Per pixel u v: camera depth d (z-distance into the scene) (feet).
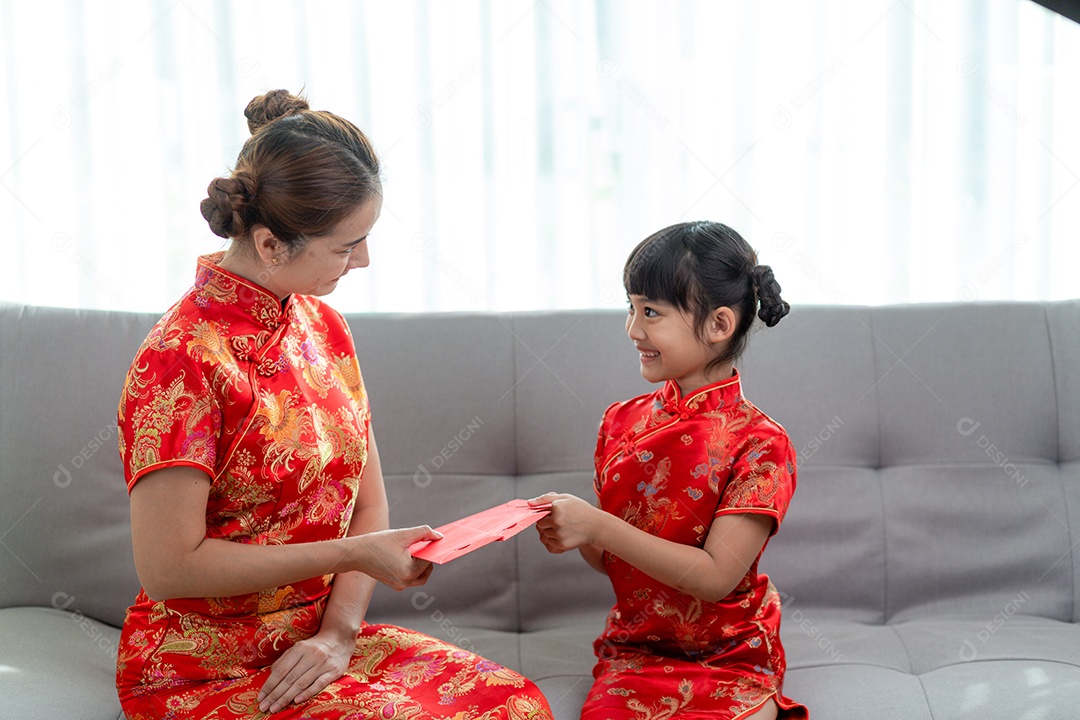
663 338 4.46
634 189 6.95
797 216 6.98
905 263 7.02
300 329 4.20
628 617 4.71
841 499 5.76
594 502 5.74
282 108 4.13
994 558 5.69
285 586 4.02
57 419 5.48
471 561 5.65
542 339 5.86
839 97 6.89
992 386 5.86
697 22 6.84
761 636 4.48
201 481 3.63
